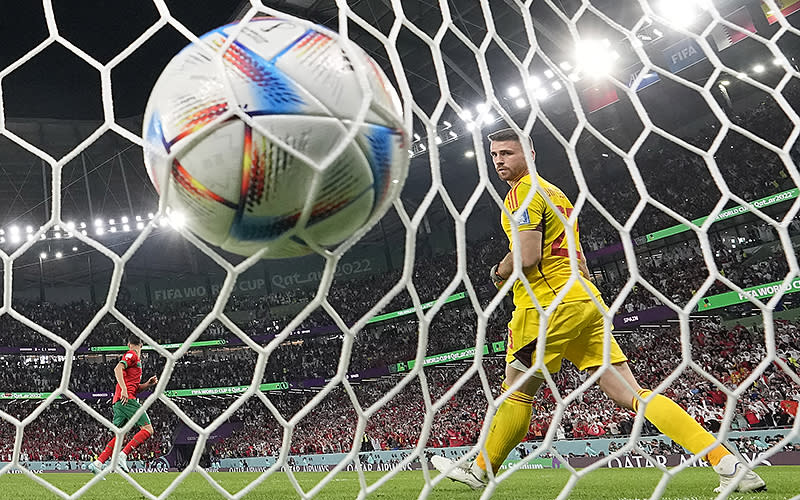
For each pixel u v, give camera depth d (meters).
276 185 1.20
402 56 21.17
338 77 1.25
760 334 16.16
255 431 24.92
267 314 29.84
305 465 20.64
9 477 7.72
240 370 26.95
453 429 19.36
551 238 2.74
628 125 21.39
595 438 14.23
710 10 2.12
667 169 21.09
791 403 12.88
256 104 1.20
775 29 18.11
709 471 4.07
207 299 30.64
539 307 1.43
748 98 20.58
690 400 14.76
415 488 3.88
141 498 3.63
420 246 28.70
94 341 27.50
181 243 30.47
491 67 21.12
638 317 17.94
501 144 2.92
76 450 23.69
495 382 21.06
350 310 27.98
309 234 1.28
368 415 1.26
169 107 1.26
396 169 1.31
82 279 30.12
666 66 20.00
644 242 20.14
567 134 22.88
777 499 2.12
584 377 17.14
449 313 25.33
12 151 24.72
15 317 1.19
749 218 18.83
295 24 1.31
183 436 25.16
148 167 1.34
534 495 2.72
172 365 1.21
